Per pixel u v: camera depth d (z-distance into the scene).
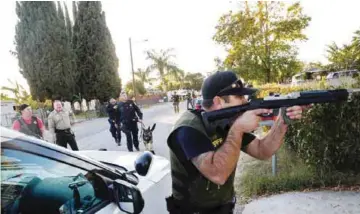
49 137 5.86
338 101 1.47
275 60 14.48
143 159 2.16
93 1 26.67
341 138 3.73
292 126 4.28
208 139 1.53
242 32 14.52
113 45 27.97
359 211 3.19
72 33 27.27
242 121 1.42
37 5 23.95
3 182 1.34
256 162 5.26
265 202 3.75
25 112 5.52
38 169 1.47
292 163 4.53
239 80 1.62
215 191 1.71
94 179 1.76
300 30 14.22
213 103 1.59
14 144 1.38
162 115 19.50
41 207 1.47
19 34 24.05
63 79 24.70
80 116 25.02
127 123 7.83
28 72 24.11
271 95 1.56
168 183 2.45
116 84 27.94
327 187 3.87
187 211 1.73
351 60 11.70
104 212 1.63
